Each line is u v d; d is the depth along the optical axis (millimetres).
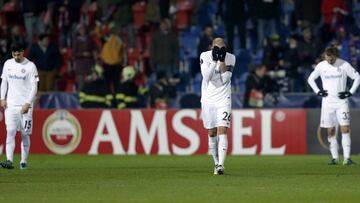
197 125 80625
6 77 57844
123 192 41344
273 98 89375
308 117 80188
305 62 91875
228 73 50781
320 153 80000
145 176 51906
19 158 76250
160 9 98750
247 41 99125
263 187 43844
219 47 50375
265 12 95562
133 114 81625
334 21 96750
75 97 92312
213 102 51094
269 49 91375
